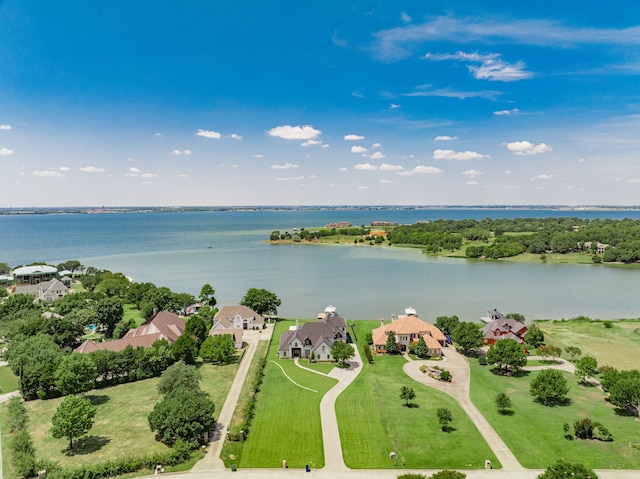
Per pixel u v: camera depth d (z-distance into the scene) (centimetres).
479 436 7019
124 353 9675
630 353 11294
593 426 7000
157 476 5962
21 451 6438
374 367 10406
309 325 11706
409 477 5466
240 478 5931
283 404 8269
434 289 19912
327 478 5916
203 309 14588
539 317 15350
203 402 7062
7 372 10038
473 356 11250
